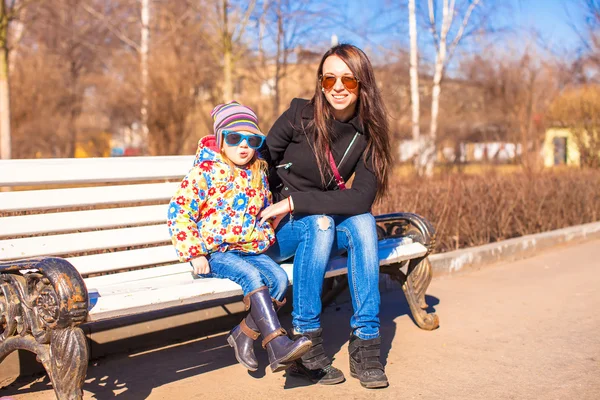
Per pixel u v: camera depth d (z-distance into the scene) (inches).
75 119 1030.4
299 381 116.3
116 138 1322.6
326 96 119.3
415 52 641.6
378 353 114.4
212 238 109.7
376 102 120.2
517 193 285.1
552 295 183.6
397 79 733.9
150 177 130.3
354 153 122.3
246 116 110.6
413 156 580.4
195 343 139.3
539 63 687.1
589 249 269.7
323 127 118.4
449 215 248.1
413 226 146.2
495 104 780.6
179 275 119.1
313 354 112.5
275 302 110.4
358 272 114.9
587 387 112.6
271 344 101.9
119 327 131.3
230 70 649.6
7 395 108.9
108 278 121.7
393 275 149.4
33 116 925.2
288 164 123.0
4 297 96.7
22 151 913.5
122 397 108.5
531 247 255.4
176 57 628.7
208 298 103.7
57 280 86.0
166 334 138.7
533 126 586.2
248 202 111.5
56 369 87.6
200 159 110.7
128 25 943.0
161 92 597.9
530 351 132.6
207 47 688.4
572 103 590.6
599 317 158.4
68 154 997.2
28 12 730.2
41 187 312.2
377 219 150.0
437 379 116.7
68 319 86.2
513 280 206.4
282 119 123.1
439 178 371.6
